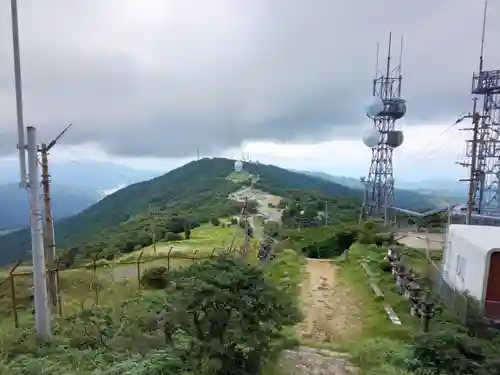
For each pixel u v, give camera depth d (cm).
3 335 1148
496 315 1350
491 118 3622
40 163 1401
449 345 1066
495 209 3538
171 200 11150
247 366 883
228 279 873
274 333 1169
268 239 3238
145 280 1955
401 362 1061
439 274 1852
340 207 6812
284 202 7481
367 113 4656
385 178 4681
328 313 1531
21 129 1138
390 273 2066
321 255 2952
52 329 1226
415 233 3797
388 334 1305
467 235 1647
